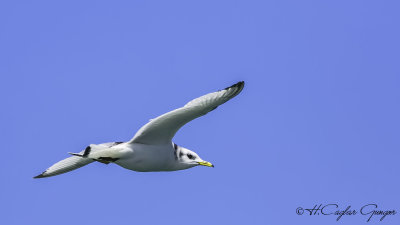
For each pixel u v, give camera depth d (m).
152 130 15.70
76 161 17.42
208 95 15.09
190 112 15.20
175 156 16.83
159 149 16.03
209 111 15.32
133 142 15.84
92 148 15.28
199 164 17.33
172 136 16.06
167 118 15.33
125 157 15.70
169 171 16.92
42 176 17.56
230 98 15.18
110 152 15.48
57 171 17.56
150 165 16.03
